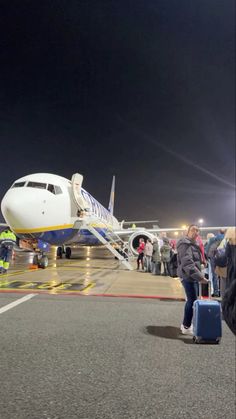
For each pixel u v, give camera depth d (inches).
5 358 184.1
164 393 147.9
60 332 233.8
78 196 767.7
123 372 169.3
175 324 266.2
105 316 283.1
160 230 1056.2
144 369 174.1
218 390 152.1
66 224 741.3
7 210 661.3
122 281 528.7
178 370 173.9
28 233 677.3
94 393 146.1
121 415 128.7
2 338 218.5
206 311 220.2
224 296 90.7
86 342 214.4
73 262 997.8
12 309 299.3
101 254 1850.4
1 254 601.9
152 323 266.2
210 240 398.0
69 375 163.9
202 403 139.7
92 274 627.2
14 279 511.2
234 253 89.3
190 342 222.8
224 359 192.2
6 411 129.5
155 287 471.8
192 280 239.9
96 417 126.8
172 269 384.2
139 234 857.5
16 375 162.6
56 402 137.5
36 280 505.0
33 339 217.5
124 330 243.6
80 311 298.2
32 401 137.9
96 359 185.8
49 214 695.1
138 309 314.8
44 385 152.6
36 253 727.1
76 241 856.3
